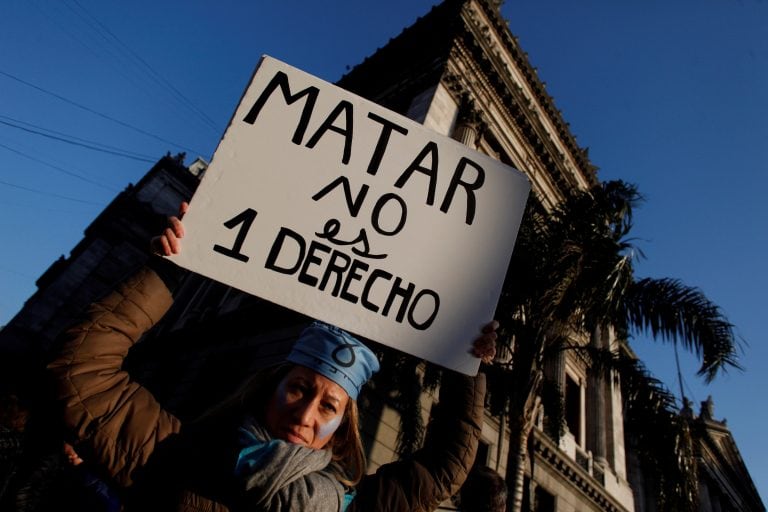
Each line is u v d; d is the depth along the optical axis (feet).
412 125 6.98
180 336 50.21
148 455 4.40
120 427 4.36
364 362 5.20
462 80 52.13
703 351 26.50
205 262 5.46
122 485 4.29
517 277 27.86
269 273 5.70
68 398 4.24
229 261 5.57
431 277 6.31
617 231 28.43
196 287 62.08
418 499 5.21
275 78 6.55
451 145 7.04
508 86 56.70
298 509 4.17
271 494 4.14
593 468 55.57
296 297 5.71
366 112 6.81
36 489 8.59
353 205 6.33
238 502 4.21
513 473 25.88
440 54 53.78
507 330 28.50
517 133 58.54
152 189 93.71
